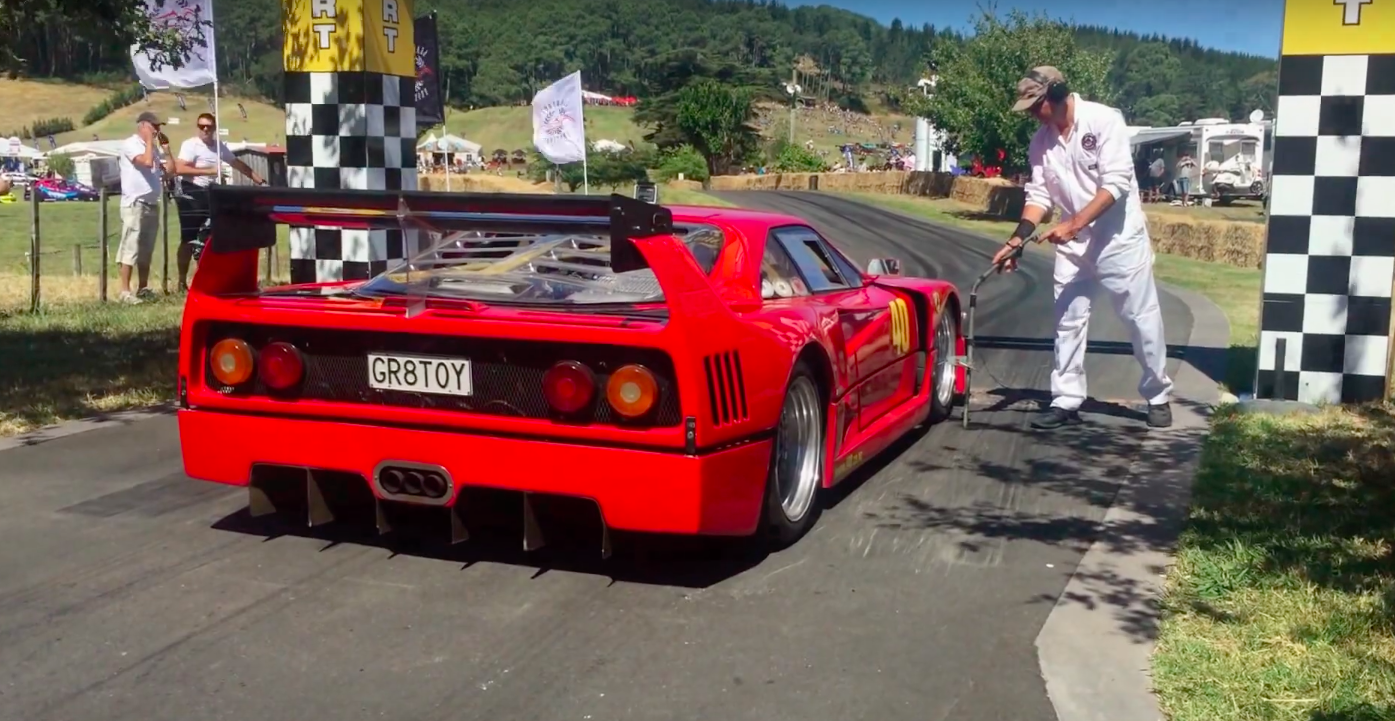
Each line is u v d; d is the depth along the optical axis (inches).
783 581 151.9
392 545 164.6
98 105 4101.9
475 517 155.4
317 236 344.8
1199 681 120.1
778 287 176.4
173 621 137.5
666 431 138.9
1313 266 248.4
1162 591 147.0
